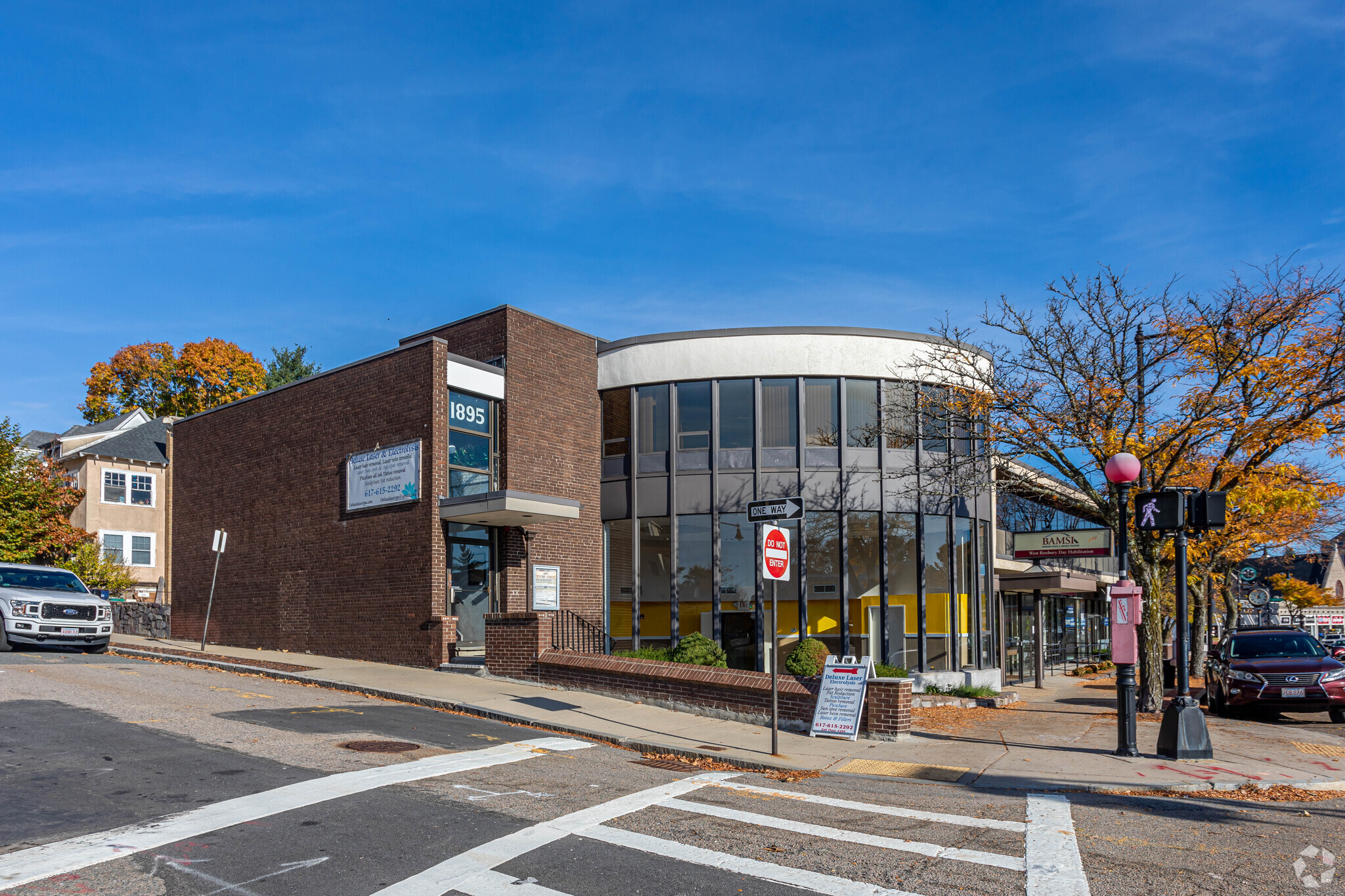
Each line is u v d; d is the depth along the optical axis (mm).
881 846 6848
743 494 20000
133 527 36906
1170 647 31641
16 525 29578
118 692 13234
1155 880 6137
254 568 22156
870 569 19984
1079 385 17391
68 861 6059
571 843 6746
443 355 18453
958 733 13641
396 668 17781
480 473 19109
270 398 22312
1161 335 16703
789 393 20312
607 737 11766
